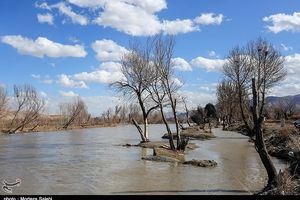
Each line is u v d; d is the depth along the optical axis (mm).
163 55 46938
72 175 28875
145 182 25859
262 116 22047
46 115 128375
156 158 37750
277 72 68438
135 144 57344
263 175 28562
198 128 88062
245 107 47000
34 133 92375
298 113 103750
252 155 42281
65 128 115500
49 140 67938
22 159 39188
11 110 103375
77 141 65250
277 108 99000
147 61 57000
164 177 27672
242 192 22547
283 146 39969
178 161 36531
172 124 151500
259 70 57625
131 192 22703
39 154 44000
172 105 44469
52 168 32562
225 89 106375
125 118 163250
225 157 40312
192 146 51406
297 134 41500
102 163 35500
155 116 159750
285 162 33781
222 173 29438
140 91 57688
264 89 60625
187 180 26500
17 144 58844
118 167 32781
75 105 131000
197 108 119438
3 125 99438
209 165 33250
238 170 30984
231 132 88938
